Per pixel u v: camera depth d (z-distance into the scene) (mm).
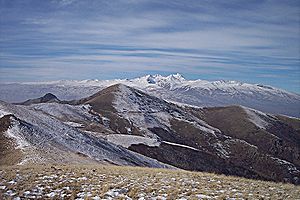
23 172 21828
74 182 19453
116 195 16984
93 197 16594
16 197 16344
